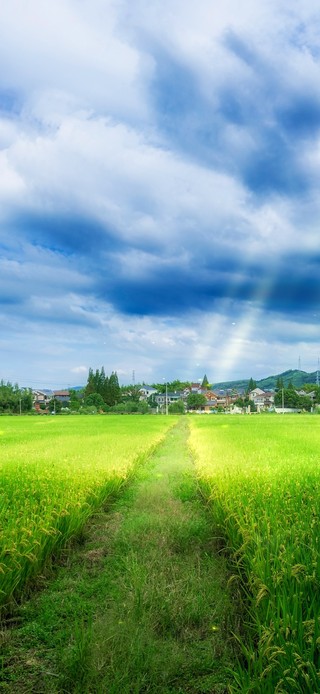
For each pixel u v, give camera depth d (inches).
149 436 997.8
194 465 626.8
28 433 1219.9
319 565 174.7
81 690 147.2
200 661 163.0
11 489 355.9
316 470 412.5
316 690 123.5
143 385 7780.5
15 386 4675.2
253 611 181.2
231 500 297.7
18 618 196.1
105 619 187.8
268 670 131.6
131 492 446.6
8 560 209.2
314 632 138.8
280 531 223.1
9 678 158.6
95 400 4670.3
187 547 278.8
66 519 283.1
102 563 261.3
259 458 521.0
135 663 157.9
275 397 5561.0
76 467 449.1
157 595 201.6
